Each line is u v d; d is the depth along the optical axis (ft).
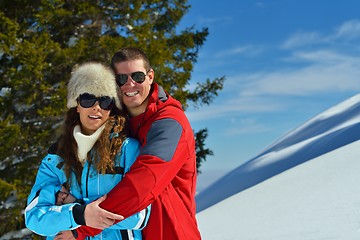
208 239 19.94
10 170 33.37
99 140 7.56
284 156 70.85
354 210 16.75
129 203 7.17
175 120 7.87
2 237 33.94
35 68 31.81
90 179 7.59
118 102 7.99
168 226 7.70
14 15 37.04
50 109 31.45
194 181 8.43
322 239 14.16
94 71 7.75
